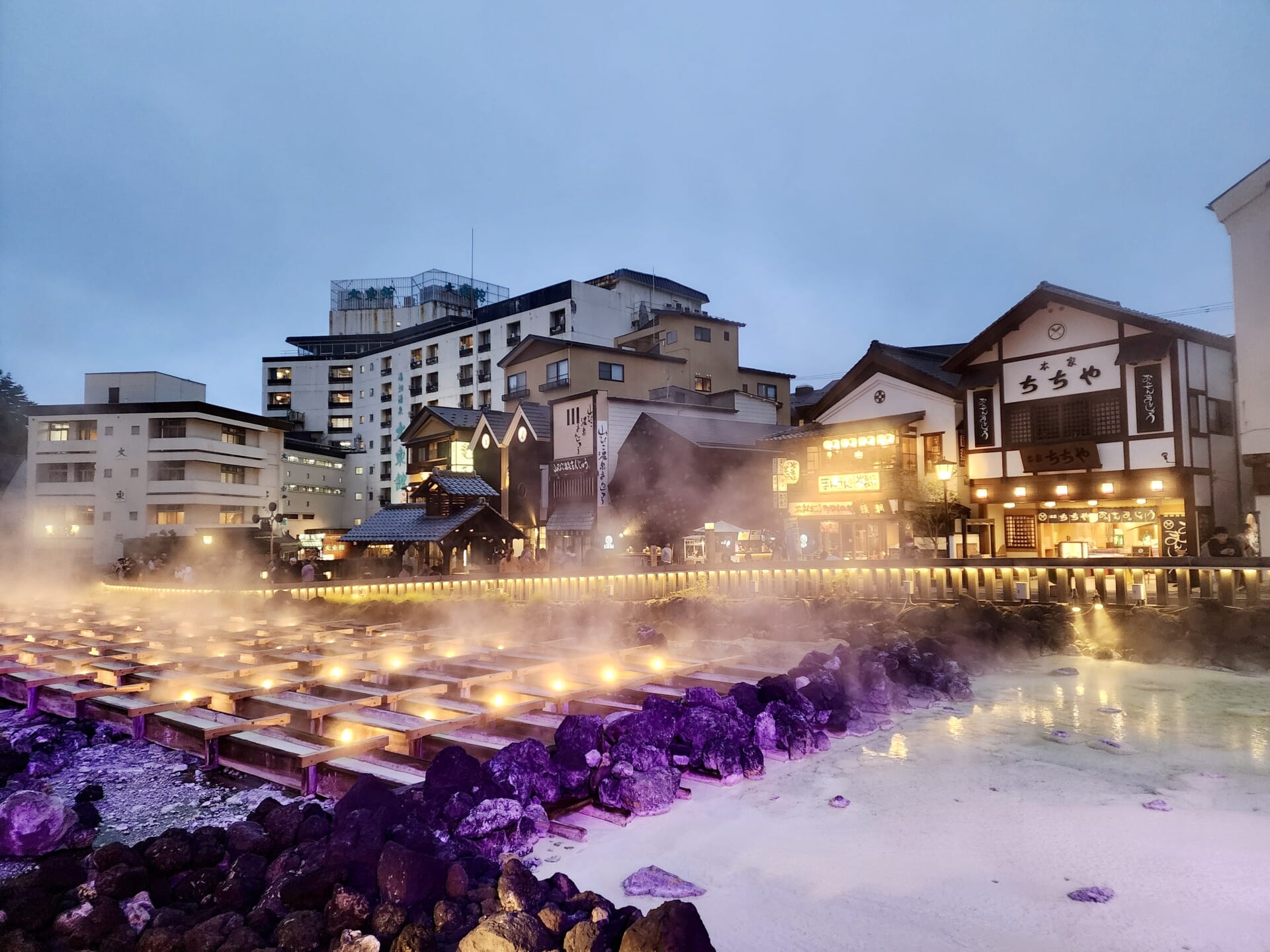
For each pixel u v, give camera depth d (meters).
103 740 10.80
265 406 82.12
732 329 52.38
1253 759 8.33
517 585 25.16
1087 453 23.36
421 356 73.94
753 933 4.95
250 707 11.29
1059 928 4.89
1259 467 20.12
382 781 7.41
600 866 6.06
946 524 25.83
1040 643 15.35
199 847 6.05
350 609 24.25
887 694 10.81
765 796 7.61
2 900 5.43
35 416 54.25
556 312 62.88
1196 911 5.05
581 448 37.16
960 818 6.83
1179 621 14.73
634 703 10.77
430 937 4.79
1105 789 7.46
